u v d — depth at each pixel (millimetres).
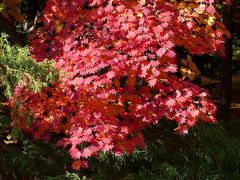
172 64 4980
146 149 7082
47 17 5875
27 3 9523
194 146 7289
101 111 4938
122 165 6977
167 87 5168
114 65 4699
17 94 5051
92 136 4699
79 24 5500
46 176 6125
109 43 5047
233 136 7809
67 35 5504
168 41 4836
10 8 8773
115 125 4840
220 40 5391
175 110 5016
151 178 6480
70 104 5410
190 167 6859
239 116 11258
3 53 5207
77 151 4621
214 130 7402
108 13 5301
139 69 4871
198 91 5164
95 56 4789
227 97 10008
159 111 4996
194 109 5012
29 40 6164
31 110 5117
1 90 7141
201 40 5289
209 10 5309
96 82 4703
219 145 7246
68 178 6277
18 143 7145
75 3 5641
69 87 5082
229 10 9609
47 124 5180
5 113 6871
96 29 5344
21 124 5105
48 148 6914
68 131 5141
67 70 5008
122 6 5199
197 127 7398
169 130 7715
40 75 5117
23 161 6125
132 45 4863
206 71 14992
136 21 5051
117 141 4867
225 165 6988
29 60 5125
